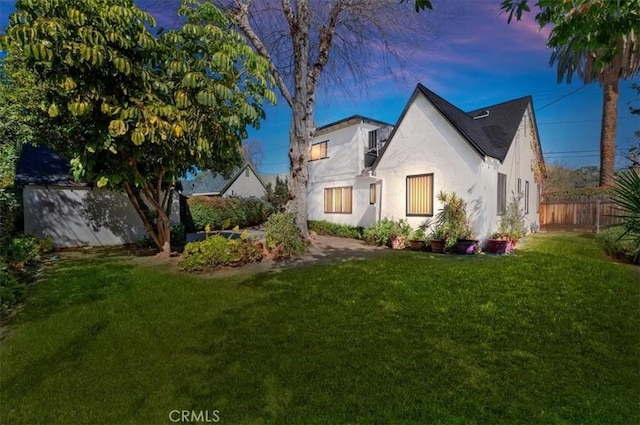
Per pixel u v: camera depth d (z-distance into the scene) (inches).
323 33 401.4
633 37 293.9
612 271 241.1
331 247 416.2
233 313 178.7
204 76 230.7
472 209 375.9
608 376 115.1
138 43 233.9
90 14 200.7
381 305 185.9
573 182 1112.8
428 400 103.3
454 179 395.2
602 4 105.5
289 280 242.7
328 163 669.3
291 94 443.2
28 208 440.8
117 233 494.6
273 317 171.8
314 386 111.3
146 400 106.8
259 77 250.5
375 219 535.5
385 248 410.0
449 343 139.8
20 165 463.8
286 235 342.3
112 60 202.2
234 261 293.1
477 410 98.7
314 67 406.3
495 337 144.6
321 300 196.5
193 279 253.1
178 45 251.6
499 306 180.4
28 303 202.1
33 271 290.5
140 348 140.9
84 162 260.4
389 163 480.4
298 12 376.2
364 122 601.9
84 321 172.2
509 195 446.3
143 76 231.0
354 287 220.2
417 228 427.5
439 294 202.4
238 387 112.1
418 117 436.8
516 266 263.4
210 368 124.2
